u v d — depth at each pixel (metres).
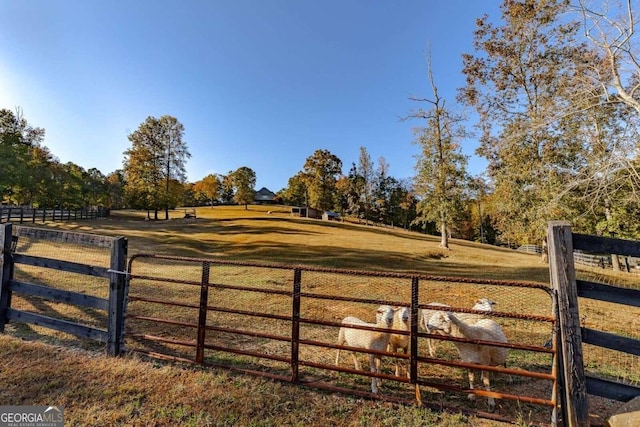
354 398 3.65
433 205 23.27
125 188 38.09
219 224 33.81
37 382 3.71
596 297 3.07
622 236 13.69
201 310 4.31
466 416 3.34
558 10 11.98
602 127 12.80
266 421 3.16
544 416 3.39
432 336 3.47
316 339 5.66
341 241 24.41
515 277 13.85
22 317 5.16
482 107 19.44
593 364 4.86
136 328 5.87
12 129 32.19
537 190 16.69
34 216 24.72
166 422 3.12
